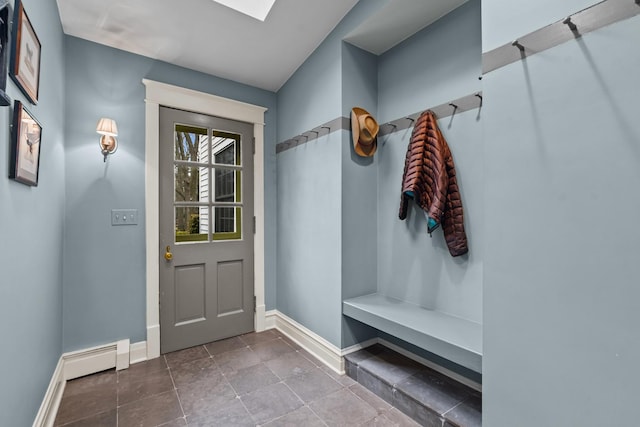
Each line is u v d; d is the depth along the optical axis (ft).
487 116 4.08
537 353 3.62
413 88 6.87
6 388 3.42
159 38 6.92
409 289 6.89
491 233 4.04
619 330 3.07
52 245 5.49
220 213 8.59
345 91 7.00
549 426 3.51
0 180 3.27
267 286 9.40
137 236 7.32
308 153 8.01
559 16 3.46
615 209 3.09
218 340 8.48
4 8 2.97
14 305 3.68
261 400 5.78
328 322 7.27
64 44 6.44
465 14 5.91
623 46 3.03
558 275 3.47
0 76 3.01
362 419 5.26
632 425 2.99
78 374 6.51
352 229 7.14
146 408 5.53
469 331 5.24
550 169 3.52
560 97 3.44
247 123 9.05
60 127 6.02
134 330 7.27
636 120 2.97
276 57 7.93
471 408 4.98
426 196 5.97
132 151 7.24
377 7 6.07
